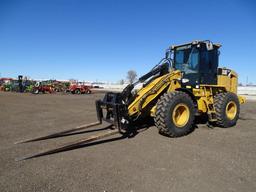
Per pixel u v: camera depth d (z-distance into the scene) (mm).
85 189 3949
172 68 8656
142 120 8555
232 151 5836
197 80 8430
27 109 13992
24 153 5660
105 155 5504
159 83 7379
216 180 4293
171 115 6945
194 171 4664
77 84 37500
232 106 8836
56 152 5668
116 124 6551
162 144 6355
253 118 11086
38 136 7246
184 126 7184
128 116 6852
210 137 7129
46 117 11047
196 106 7840
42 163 5020
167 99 6973
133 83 7387
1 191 3871
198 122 9359
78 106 16031
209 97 8641
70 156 5438
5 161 5137
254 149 6008
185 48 8750
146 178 4355
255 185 4121
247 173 4586
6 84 39250
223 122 8461
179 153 5656
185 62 8742
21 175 4453
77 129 7293
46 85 35812
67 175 4453
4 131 8016
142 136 7141
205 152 5738
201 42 8258
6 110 13414
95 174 4504
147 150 5859
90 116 11367
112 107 6691
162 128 6969
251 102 22859
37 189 3938
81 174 4500
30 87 35469
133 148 6004
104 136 6258
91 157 5375
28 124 9281
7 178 4328
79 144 5848
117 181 4234
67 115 11711
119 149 5930
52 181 4215
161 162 5098
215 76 8945
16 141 6730
